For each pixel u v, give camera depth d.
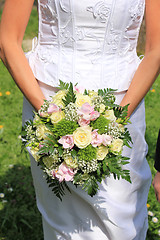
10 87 6.17
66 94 1.94
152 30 2.22
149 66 2.21
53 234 2.57
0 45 2.20
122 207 2.41
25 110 2.47
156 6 2.20
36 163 2.45
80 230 2.45
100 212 2.34
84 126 1.83
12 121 4.95
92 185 1.95
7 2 2.15
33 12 11.23
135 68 2.31
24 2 2.14
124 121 2.04
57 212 2.46
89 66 2.18
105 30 2.13
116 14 2.10
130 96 2.20
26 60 2.22
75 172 1.90
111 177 2.34
